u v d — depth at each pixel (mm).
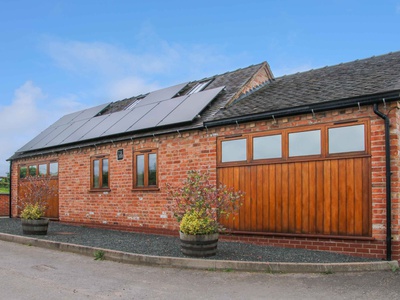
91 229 13305
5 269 7465
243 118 9797
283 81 12859
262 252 8461
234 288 6242
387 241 7652
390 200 7738
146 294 5914
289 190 9141
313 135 8875
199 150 10844
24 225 11477
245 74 13461
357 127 8273
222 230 8281
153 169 12109
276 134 9438
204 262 7508
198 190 8281
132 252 8445
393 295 5832
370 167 8039
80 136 14703
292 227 9047
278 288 6230
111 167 13414
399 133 7988
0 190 24062
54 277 6875
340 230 8359
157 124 11734
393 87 7941
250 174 9812
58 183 15578
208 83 14188
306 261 7559
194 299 5688
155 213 11875
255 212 9664
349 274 7047
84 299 5633
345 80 10094
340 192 8406
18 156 17781
